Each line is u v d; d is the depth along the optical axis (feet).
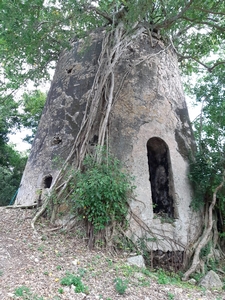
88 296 15.66
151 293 17.83
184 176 30.71
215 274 23.76
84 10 29.25
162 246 26.35
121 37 32.14
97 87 30.66
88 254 22.27
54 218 26.27
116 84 32.09
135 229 25.99
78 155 28.37
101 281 18.11
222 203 29.99
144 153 29.71
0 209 29.53
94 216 24.50
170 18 29.99
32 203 30.30
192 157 32.09
